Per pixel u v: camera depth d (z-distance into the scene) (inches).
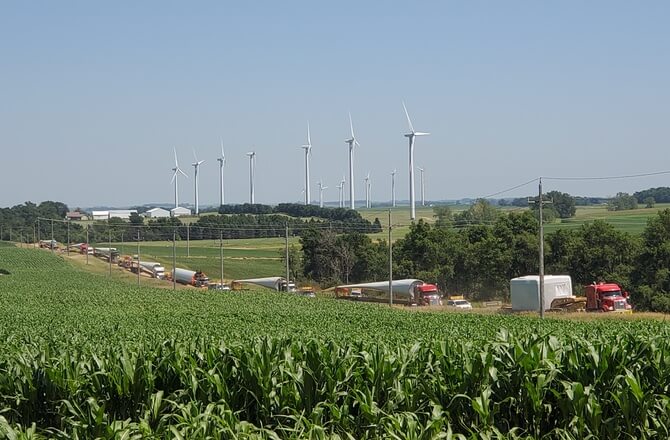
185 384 788.6
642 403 628.7
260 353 777.6
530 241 3668.8
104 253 6555.1
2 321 2154.3
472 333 1567.4
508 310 2920.8
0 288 3954.2
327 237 4672.7
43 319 2224.4
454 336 1414.9
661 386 669.3
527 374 684.1
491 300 3823.8
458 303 3218.5
